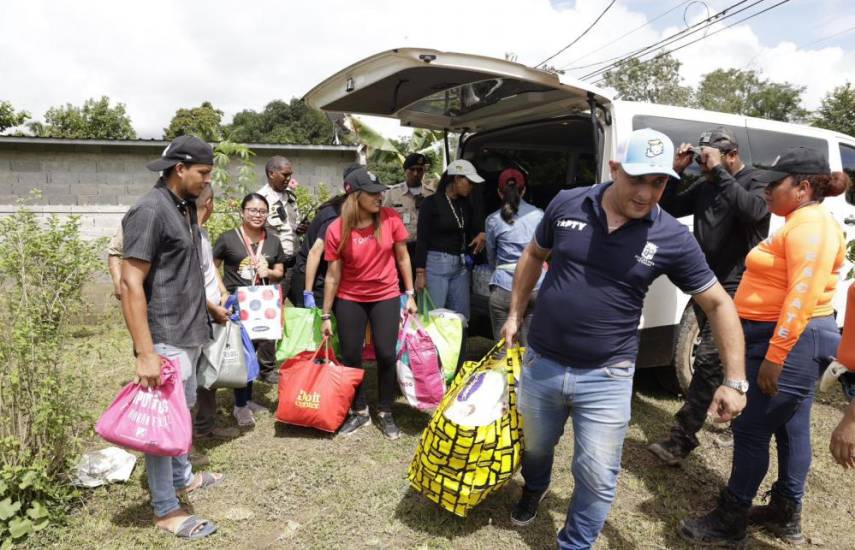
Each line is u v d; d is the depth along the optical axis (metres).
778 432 2.59
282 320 3.78
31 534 2.50
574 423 2.21
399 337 3.51
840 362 1.94
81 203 9.47
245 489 2.95
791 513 2.58
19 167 9.19
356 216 3.32
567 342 2.09
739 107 34.72
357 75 3.63
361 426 3.65
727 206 2.95
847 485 3.12
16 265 2.79
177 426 2.33
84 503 2.76
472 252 4.31
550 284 2.15
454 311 4.24
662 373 4.28
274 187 4.47
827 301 2.39
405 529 2.63
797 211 2.30
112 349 4.66
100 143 9.24
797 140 4.38
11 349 2.61
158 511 2.56
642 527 2.70
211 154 2.46
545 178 4.33
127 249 2.25
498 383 2.68
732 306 2.02
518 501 2.83
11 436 2.49
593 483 2.14
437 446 2.48
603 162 3.52
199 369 3.01
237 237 4.00
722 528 2.55
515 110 4.23
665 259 1.97
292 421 3.49
